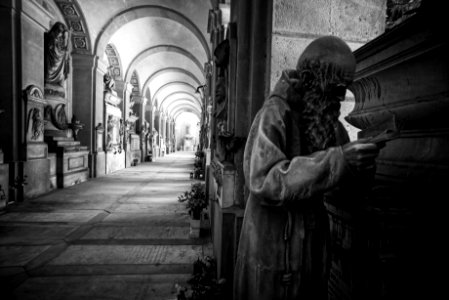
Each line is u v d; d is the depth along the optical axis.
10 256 3.77
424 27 1.08
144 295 2.81
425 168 1.22
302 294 1.13
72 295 2.81
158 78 22.47
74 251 3.96
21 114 7.00
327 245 1.19
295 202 1.02
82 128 11.29
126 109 16.14
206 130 10.84
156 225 5.23
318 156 0.94
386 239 1.18
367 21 2.29
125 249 4.04
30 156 7.30
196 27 11.27
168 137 36.41
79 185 9.79
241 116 2.76
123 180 11.14
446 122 1.16
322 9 2.23
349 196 1.32
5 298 2.76
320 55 1.00
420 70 1.21
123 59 15.12
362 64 1.52
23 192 7.06
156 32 14.27
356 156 0.91
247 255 1.19
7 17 6.71
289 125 1.10
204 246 4.18
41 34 7.72
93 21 10.89
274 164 0.99
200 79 19.70
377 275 1.22
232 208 2.70
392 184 1.38
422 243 1.15
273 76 2.20
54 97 9.54
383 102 1.49
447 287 1.05
